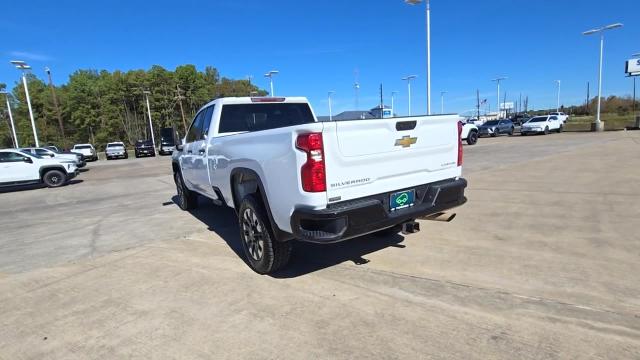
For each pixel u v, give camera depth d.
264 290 3.81
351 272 4.13
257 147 3.94
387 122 3.69
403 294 3.54
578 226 5.34
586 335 2.76
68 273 4.64
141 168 22.44
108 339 3.09
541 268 3.96
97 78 80.81
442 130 4.23
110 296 3.89
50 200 11.59
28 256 5.46
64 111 73.12
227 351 2.81
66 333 3.22
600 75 33.19
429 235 5.25
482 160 14.59
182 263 4.74
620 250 4.35
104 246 5.74
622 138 22.72
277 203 3.69
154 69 81.12
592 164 11.64
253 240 4.29
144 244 5.70
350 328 3.02
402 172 3.90
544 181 9.05
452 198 4.28
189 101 83.25
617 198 6.92
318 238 3.35
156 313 3.46
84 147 36.56
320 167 3.31
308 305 3.44
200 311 3.45
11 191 15.44
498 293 3.46
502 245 4.71
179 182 8.17
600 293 3.36
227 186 4.96
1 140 74.44
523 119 47.94
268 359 2.69
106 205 9.75
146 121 80.75
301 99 6.41
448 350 2.67
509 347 2.66
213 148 5.30
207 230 6.32
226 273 4.32
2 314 3.63
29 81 79.00
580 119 57.72
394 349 2.71
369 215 3.50
